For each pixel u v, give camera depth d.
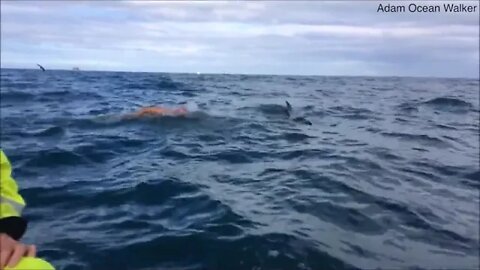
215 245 6.10
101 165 10.52
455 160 12.05
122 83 39.84
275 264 5.75
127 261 5.80
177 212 7.34
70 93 27.58
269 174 9.89
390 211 7.79
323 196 8.29
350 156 11.92
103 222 6.95
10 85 32.47
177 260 5.84
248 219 6.94
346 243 6.42
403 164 11.34
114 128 15.77
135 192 8.26
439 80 57.91
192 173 9.81
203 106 20.92
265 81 51.09
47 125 15.81
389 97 30.12
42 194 8.16
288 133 15.50
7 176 2.09
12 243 2.04
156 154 11.88
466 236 7.05
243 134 15.23
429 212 7.90
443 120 19.80
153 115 17.44
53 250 6.01
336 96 30.61
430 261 6.17
